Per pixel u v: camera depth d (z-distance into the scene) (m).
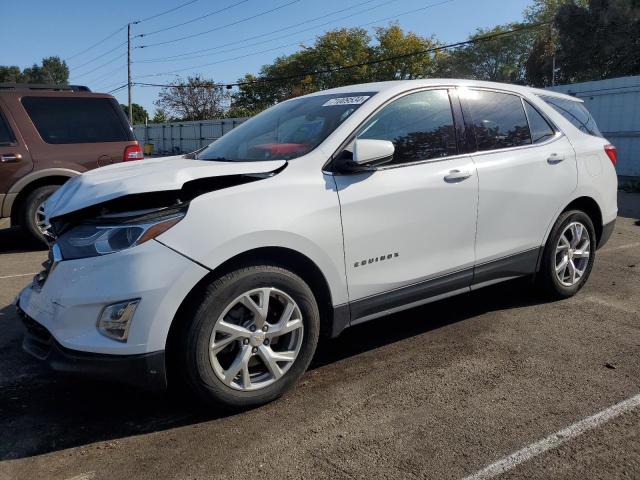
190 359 2.88
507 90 4.50
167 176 3.00
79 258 2.89
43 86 7.50
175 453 2.76
